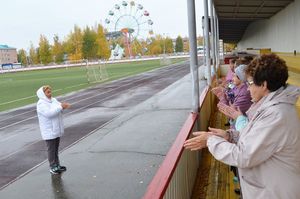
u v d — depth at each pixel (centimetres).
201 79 1850
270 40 2116
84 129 981
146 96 1667
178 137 363
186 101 1372
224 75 2138
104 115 1204
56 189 546
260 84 190
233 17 2266
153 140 788
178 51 12475
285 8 1666
